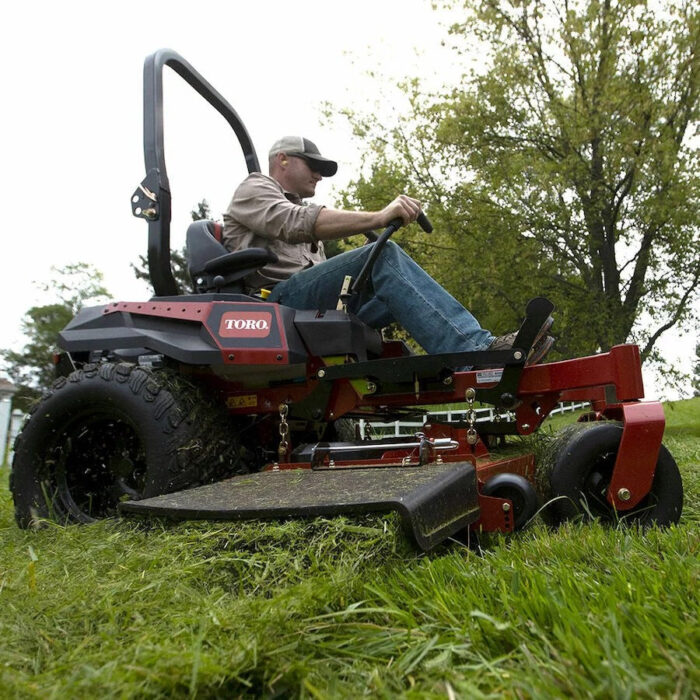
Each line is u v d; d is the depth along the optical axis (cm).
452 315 249
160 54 298
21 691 90
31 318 3694
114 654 105
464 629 106
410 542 147
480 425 246
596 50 1066
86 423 269
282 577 140
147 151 291
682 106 1065
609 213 1101
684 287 1100
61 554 180
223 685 95
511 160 1140
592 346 1093
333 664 103
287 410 259
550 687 81
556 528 202
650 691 77
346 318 260
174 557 154
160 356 268
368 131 1283
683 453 459
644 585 117
